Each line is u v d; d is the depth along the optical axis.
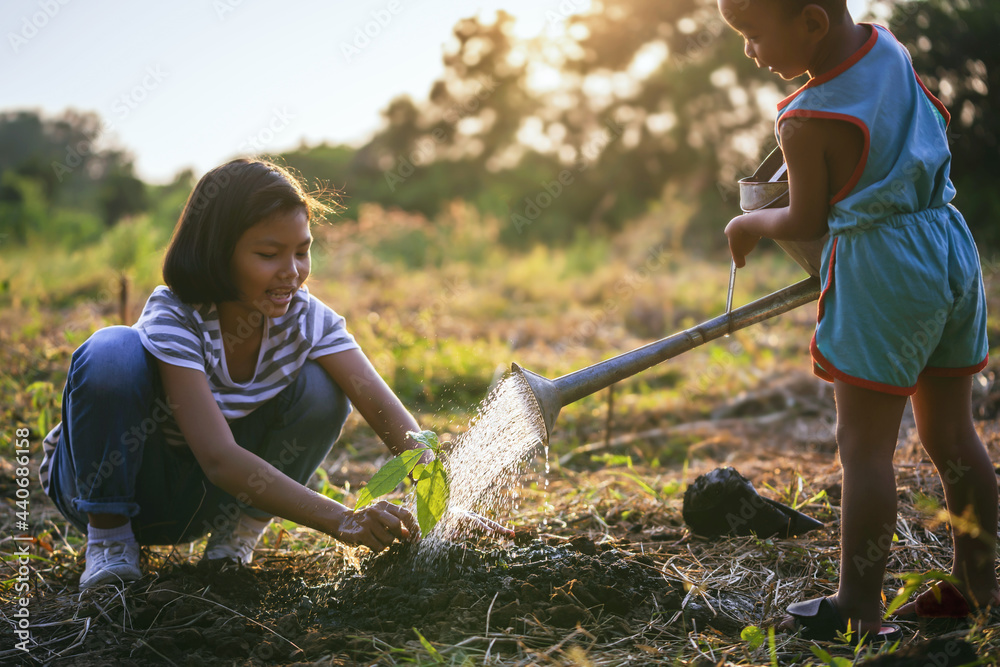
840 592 1.68
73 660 1.63
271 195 1.87
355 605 1.86
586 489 2.94
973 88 9.59
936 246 1.65
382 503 1.92
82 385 1.89
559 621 1.76
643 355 1.89
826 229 1.74
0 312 6.84
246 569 2.06
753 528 2.28
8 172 19.30
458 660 1.58
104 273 9.17
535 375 1.85
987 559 1.72
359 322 6.38
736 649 1.66
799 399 4.52
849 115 1.62
